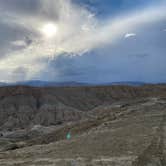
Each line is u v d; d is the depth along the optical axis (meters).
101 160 15.90
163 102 42.91
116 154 16.84
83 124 42.19
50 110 109.94
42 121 102.31
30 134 66.19
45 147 24.39
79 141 23.61
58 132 43.16
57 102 122.69
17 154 22.81
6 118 106.62
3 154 23.94
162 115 29.50
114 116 38.81
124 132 23.45
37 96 128.75
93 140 22.72
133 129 24.11
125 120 30.95
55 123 98.94
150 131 22.03
